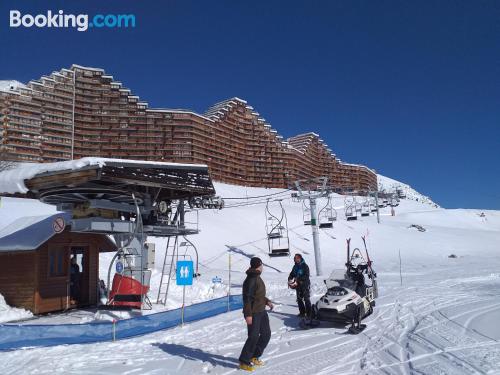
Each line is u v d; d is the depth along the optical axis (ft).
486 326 29.71
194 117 249.96
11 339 28.30
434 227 208.13
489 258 134.82
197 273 75.15
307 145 341.62
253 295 22.24
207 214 142.31
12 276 43.32
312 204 91.97
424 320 33.32
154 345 28.14
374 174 426.51
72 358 24.86
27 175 37.32
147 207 45.24
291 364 22.68
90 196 42.16
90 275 49.32
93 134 232.32
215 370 22.00
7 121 203.10
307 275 35.29
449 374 19.33
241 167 276.82
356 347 25.81
